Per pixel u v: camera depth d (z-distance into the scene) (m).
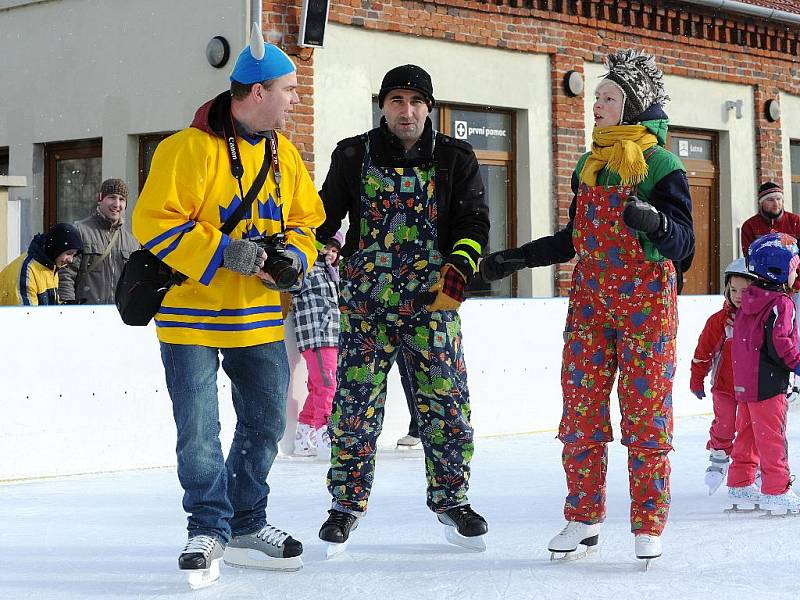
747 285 8.48
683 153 18.59
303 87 13.52
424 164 6.71
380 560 6.53
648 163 6.32
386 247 6.72
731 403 8.60
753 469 8.12
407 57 14.69
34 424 9.77
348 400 6.80
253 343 6.05
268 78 5.97
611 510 8.10
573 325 6.55
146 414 10.48
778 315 7.84
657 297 6.33
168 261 5.81
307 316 11.13
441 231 6.74
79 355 10.05
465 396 6.84
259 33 5.96
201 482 5.92
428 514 8.00
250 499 6.28
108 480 9.75
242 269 5.79
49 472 9.87
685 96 18.23
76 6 14.88
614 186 6.36
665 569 6.30
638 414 6.36
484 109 15.81
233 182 5.97
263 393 6.18
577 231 6.49
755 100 19.44
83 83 14.84
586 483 6.50
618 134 6.37
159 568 6.36
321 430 11.16
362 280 6.75
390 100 6.68
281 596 5.71
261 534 6.27
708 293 19.19
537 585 5.93
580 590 5.82
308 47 13.49
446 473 6.81
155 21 14.01
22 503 8.57
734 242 19.14
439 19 14.91
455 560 6.52
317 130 13.71
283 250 5.92
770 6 19.30
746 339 7.95
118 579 6.11
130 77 14.32
